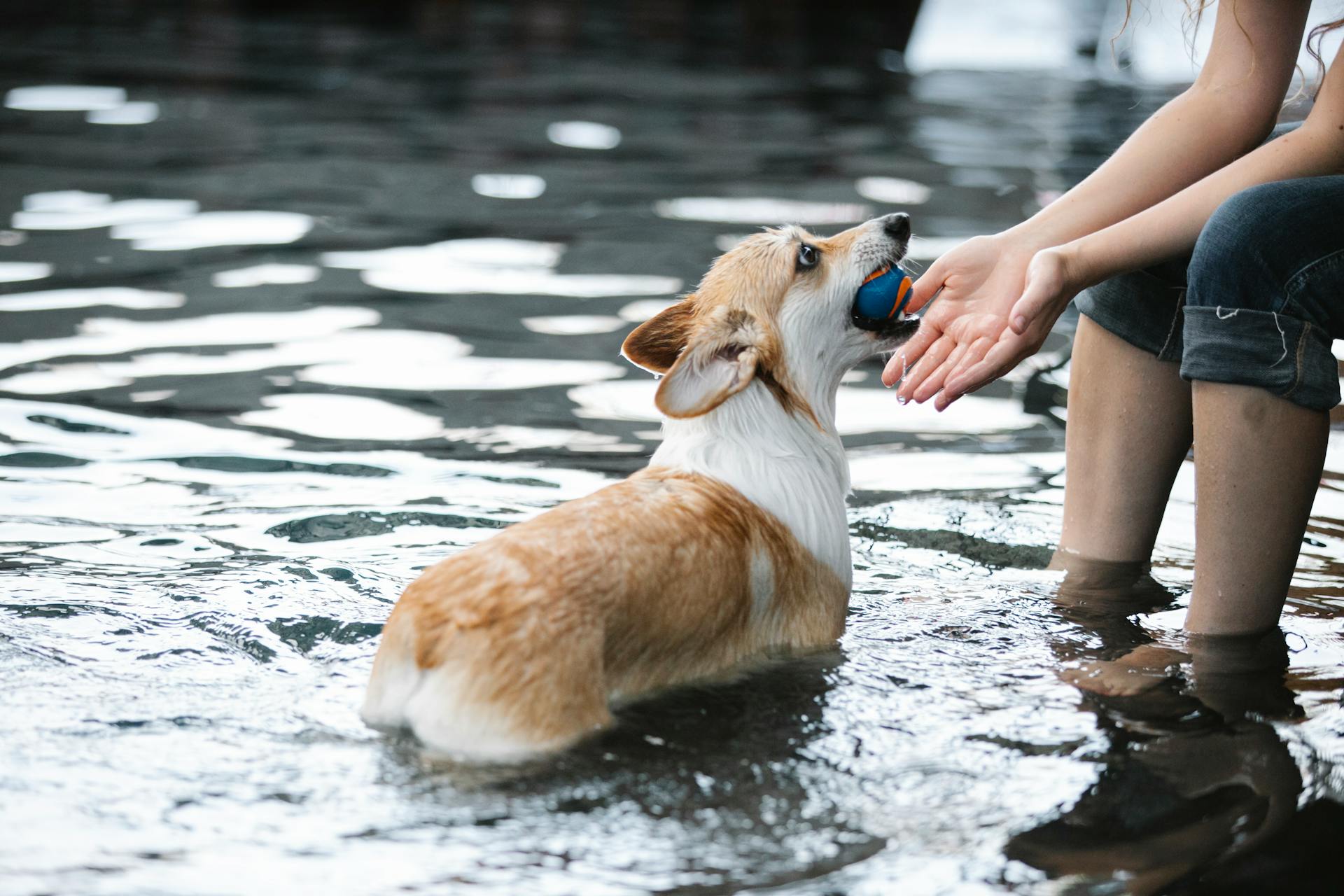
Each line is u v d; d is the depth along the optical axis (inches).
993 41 630.5
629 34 589.3
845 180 315.6
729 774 86.3
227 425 165.2
